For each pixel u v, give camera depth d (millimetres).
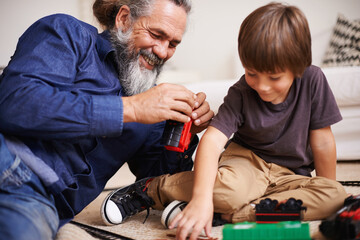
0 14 3352
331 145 1073
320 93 1046
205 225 869
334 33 2818
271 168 1097
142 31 1116
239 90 1072
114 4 1194
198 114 1064
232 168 1004
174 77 3262
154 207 1124
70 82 964
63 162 959
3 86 869
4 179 780
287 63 915
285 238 676
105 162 1098
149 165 1302
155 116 924
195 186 918
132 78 1122
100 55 1103
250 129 1069
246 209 970
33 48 945
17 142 859
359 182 1371
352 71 1871
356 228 702
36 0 3459
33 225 719
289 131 1056
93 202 1435
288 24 928
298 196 958
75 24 1044
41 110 831
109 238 927
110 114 873
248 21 973
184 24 1162
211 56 3596
